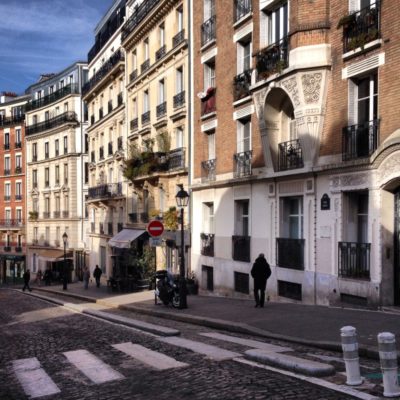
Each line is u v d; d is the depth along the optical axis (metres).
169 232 24.62
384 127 13.20
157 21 30.47
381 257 13.24
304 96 15.70
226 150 21.89
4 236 69.88
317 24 15.40
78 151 55.78
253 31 19.16
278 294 17.94
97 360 9.73
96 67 46.38
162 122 29.48
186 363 8.77
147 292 28.17
